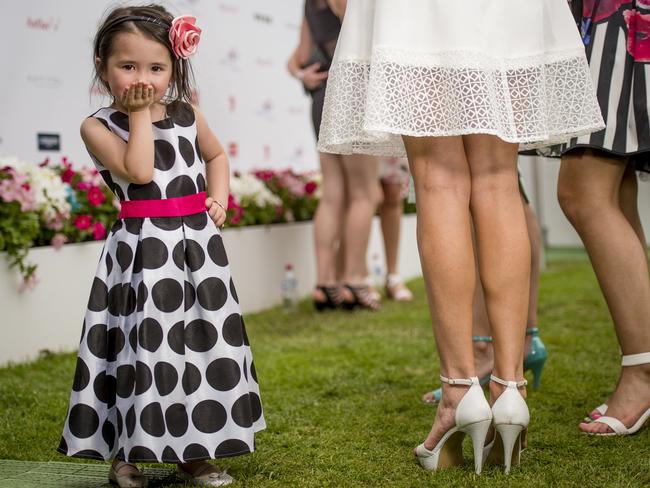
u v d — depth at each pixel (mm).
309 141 6246
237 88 5453
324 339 3834
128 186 1923
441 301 1907
